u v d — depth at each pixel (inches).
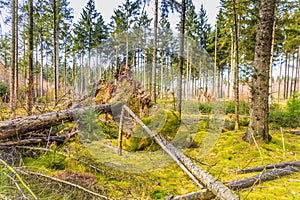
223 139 171.9
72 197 74.4
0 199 63.2
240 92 356.2
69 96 157.8
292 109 271.0
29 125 109.4
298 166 114.1
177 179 103.8
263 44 157.5
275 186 93.7
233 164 123.6
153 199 82.9
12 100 180.7
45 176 76.5
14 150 97.6
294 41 415.5
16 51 254.7
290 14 355.6
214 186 77.7
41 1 363.6
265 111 161.3
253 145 154.9
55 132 128.6
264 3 155.6
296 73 786.8
